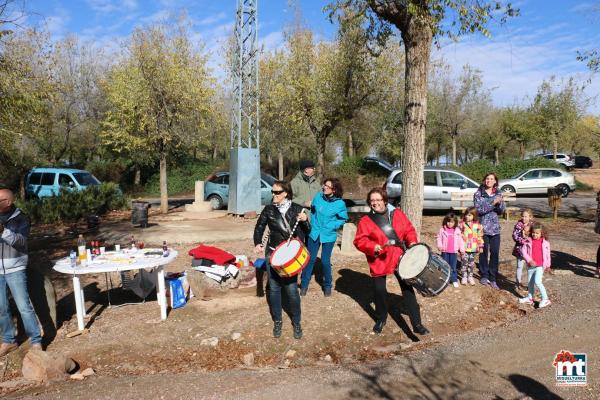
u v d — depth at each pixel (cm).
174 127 1825
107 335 538
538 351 479
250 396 401
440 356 475
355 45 1838
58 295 697
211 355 494
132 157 3092
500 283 738
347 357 493
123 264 553
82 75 2833
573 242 1076
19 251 489
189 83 1817
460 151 5428
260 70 2430
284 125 2334
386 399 389
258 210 1594
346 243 916
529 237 638
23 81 1269
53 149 2802
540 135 3644
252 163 1575
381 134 3212
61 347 509
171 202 2572
